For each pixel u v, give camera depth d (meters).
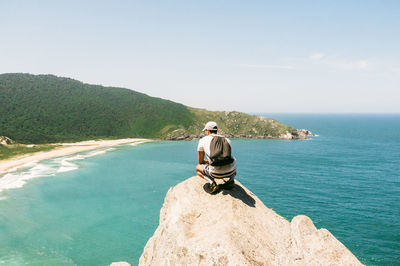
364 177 68.12
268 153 107.25
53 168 70.75
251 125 173.75
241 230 5.16
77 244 31.56
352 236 35.22
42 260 27.92
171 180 62.31
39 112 148.25
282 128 170.12
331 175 70.00
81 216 39.78
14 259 27.91
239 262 4.46
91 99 179.12
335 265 5.27
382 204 47.84
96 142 130.62
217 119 178.88
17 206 42.53
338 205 47.28
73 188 53.69
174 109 180.50
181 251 5.02
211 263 4.54
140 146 122.69
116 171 70.50
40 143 117.94
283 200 49.81
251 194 6.71
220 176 5.70
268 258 4.92
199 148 5.96
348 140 159.00
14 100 152.62
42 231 34.47
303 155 102.31
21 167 70.50
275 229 5.73
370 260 29.47
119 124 161.62
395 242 33.47
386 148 124.25
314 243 5.57
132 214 41.03
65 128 143.25
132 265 27.73
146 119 168.12
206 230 5.23
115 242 32.28
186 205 5.95
